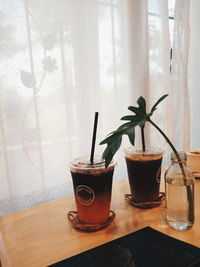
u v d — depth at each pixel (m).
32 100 1.12
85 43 1.25
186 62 1.71
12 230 0.62
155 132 1.58
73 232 0.60
